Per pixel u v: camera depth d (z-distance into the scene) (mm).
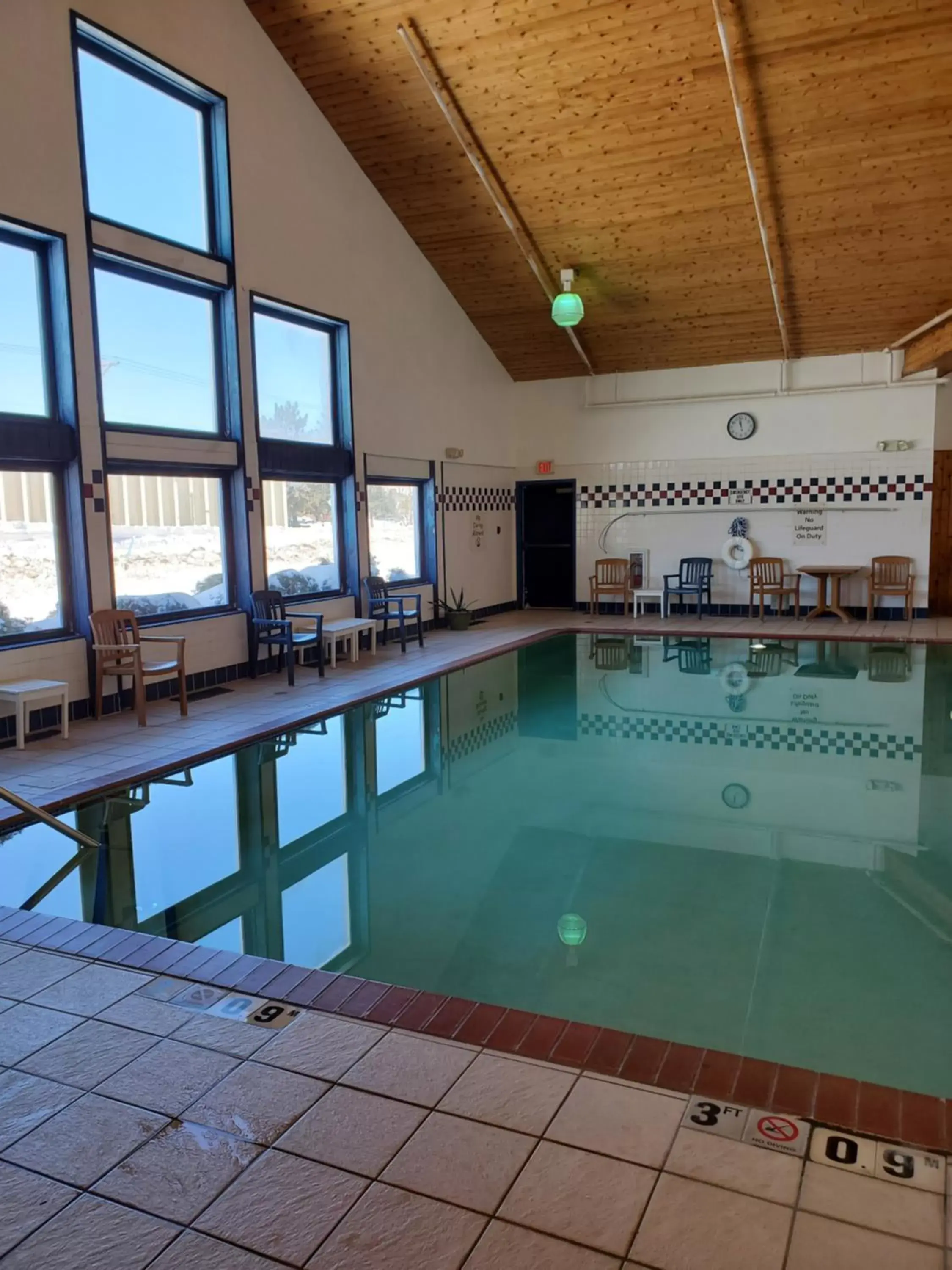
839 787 4992
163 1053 2303
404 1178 1838
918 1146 1904
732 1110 2039
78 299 5875
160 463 6730
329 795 5027
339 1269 1622
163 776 4984
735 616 11414
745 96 7070
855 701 6922
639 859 4059
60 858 4055
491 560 12039
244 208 7309
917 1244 1645
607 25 6680
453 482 10945
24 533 5793
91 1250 1675
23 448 5609
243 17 7230
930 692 7148
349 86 7844
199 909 3605
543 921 3455
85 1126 2023
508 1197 1777
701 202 8375
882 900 3586
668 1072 2188
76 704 6055
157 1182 1846
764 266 9156
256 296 7508
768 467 11109
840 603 10906
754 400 11102
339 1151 1921
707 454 11398
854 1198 1758
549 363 11773
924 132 7164
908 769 5293
